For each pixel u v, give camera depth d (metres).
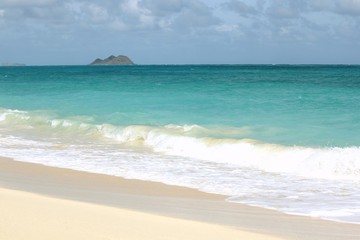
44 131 25.78
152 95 38.88
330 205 11.27
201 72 107.94
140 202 11.48
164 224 8.77
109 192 12.62
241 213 10.52
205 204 11.36
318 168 15.42
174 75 86.88
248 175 14.88
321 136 19.86
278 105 30.39
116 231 7.99
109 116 27.89
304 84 51.34
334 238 8.61
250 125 23.17
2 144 21.31
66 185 13.52
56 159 17.64
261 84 52.44
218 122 24.38
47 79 74.50
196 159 17.67
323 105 29.73
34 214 8.71
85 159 17.62
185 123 24.47
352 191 12.70
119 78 73.94
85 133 24.70
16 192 11.07
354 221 9.88
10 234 7.33
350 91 39.62
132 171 15.49
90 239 7.40
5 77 85.75
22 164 16.75
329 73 91.50
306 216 10.28
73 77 81.62
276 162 16.42
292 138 19.72
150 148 20.23
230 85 51.00
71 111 30.81
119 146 20.83
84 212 9.27
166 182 13.91
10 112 31.08
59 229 7.82
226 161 17.22
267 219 10.01
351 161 15.26
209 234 8.23
